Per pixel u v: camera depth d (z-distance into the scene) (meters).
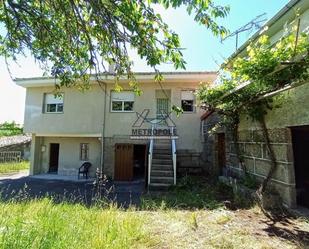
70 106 16.27
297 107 6.50
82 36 4.84
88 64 5.21
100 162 15.92
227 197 9.25
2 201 7.46
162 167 12.45
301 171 7.70
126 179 15.04
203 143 14.66
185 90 15.41
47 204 6.82
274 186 7.58
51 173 18.09
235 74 6.55
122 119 15.61
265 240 4.87
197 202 8.42
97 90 15.99
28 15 4.98
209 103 9.35
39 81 16.17
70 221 5.53
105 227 5.19
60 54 5.43
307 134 7.79
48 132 16.52
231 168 11.12
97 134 15.77
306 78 5.25
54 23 5.02
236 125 10.21
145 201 8.41
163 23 4.09
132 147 15.31
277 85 6.16
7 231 4.18
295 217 6.30
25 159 28.78
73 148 17.50
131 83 5.38
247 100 7.95
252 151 9.09
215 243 4.69
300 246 4.55
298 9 6.46
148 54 4.27
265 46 6.52
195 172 14.61
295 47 4.75
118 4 3.92
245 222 6.01
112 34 4.39
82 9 4.34
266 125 8.06
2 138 31.12
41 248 3.91
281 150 7.25
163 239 4.91
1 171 19.42
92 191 11.74
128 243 4.60
